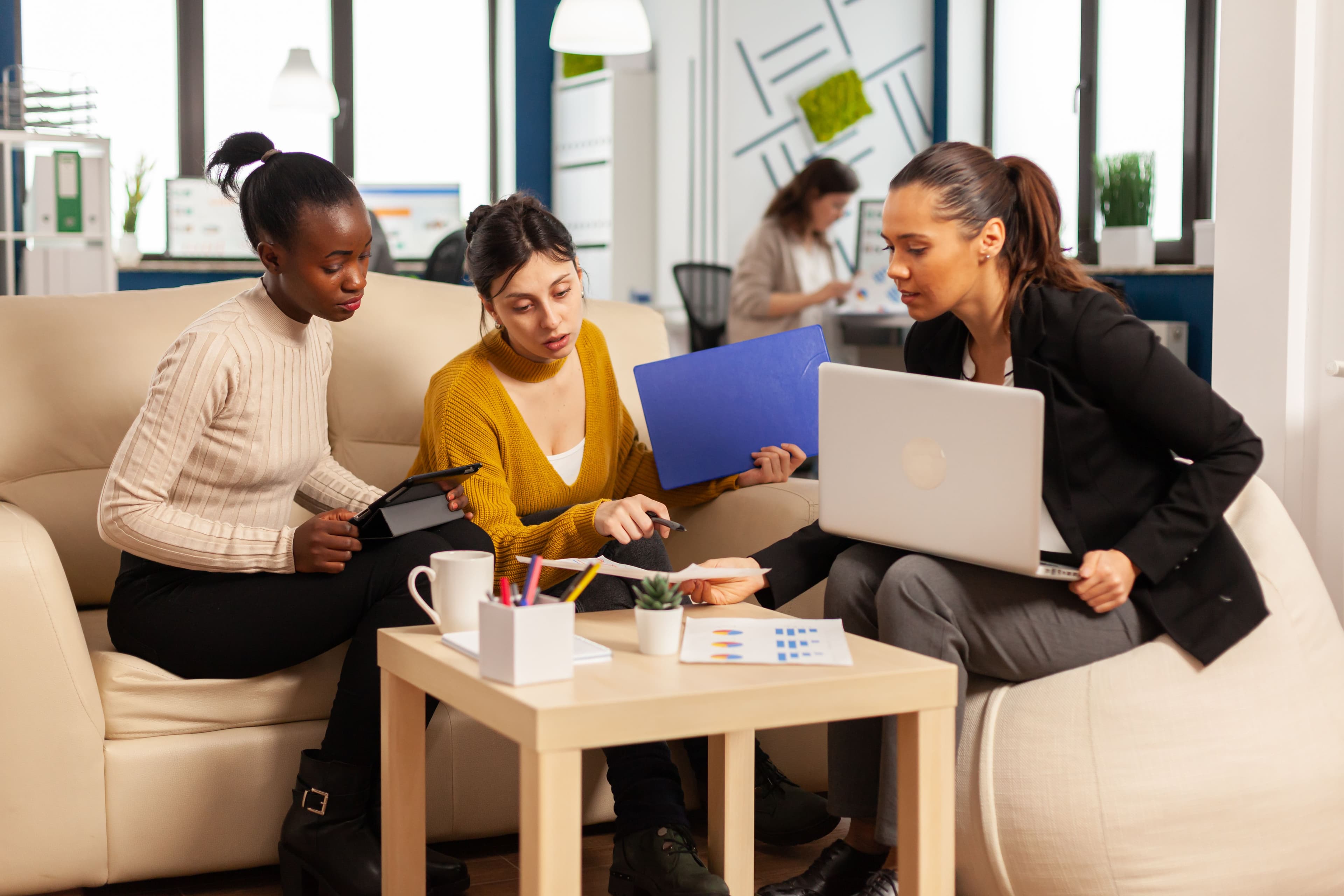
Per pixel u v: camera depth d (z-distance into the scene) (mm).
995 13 6258
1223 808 1427
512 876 1739
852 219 6348
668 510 1746
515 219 1740
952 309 1618
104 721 1581
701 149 5996
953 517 1423
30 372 1934
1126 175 4875
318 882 1610
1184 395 1476
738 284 5051
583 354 1972
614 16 4871
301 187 1556
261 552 1582
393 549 1611
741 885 1505
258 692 1642
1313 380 2457
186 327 2049
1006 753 1483
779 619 1441
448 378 1845
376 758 1582
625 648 1319
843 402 1526
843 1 6258
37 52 5652
